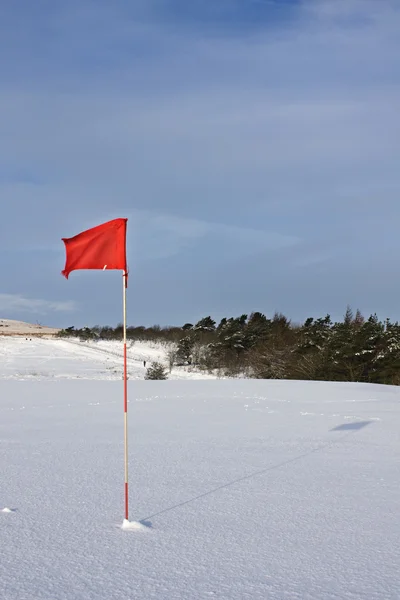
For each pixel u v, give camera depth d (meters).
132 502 6.12
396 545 4.79
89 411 14.88
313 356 41.44
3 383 23.50
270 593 3.82
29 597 3.72
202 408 15.42
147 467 7.99
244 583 3.98
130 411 14.85
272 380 24.83
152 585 3.94
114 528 5.20
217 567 4.28
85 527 5.22
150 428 11.95
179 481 7.13
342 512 5.78
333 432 11.40
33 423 12.73
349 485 6.94
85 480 7.15
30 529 5.14
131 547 4.70
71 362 57.41
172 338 78.44
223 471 7.74
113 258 6.60
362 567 4.29
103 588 3.88
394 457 8.81
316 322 57.72
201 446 9.77
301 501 6.20
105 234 6.61
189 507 5.94
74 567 4.25
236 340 56.09
